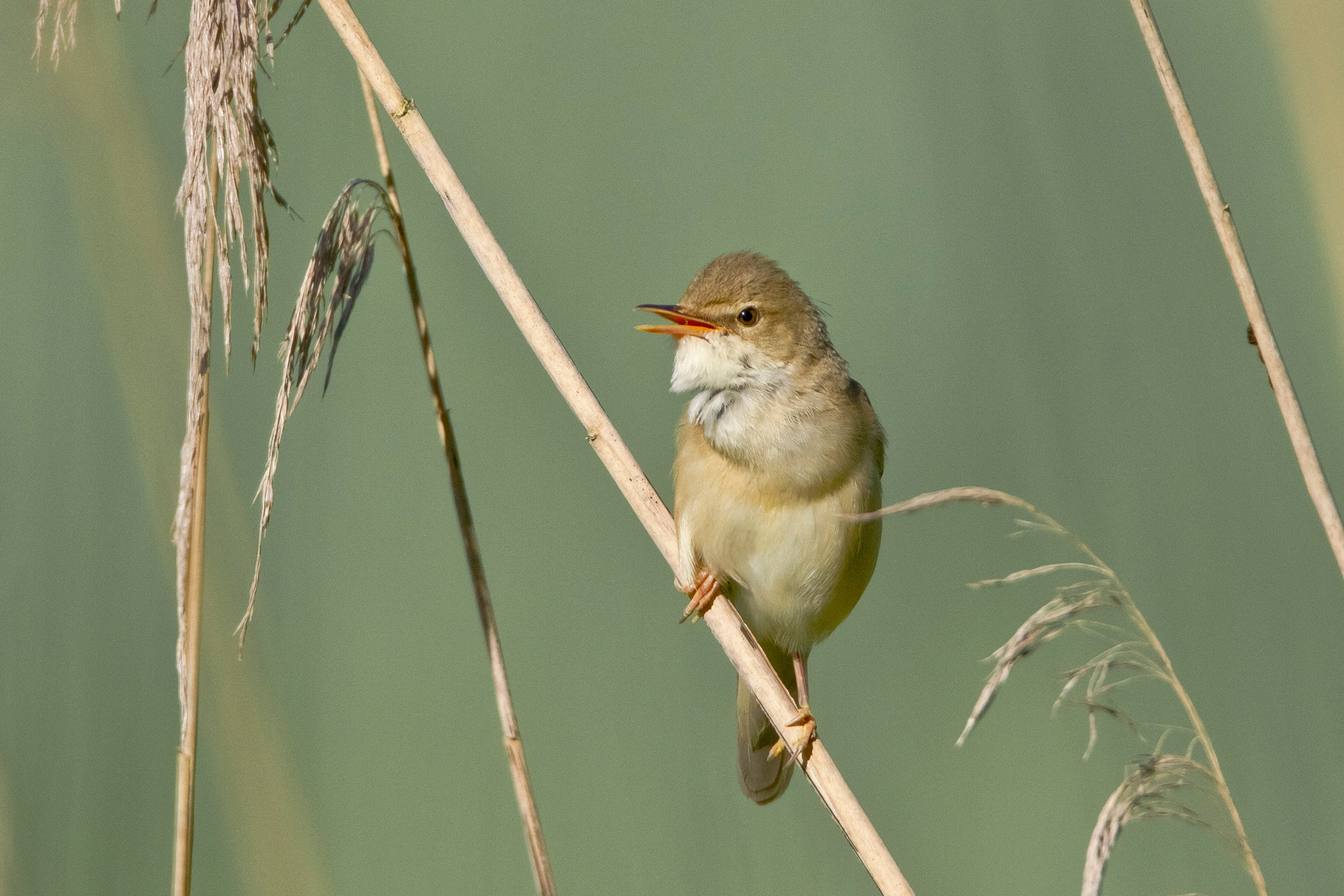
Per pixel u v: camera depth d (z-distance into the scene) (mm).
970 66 9453
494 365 9641
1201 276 9016
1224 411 8703
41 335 7715
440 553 9016
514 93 10383
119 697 7301
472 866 7992
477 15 10359
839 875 7824
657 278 10430
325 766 8016
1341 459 8398
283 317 8828
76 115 7660
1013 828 8305
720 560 6820
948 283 9594
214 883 7270
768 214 10797
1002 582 4438
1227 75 9398
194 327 5059
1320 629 7863
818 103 10969
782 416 6766
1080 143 9172
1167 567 8086
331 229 5316
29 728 7020
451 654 8664
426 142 5613
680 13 10953
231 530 8008
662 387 10039
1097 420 8648
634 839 7973
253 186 5035
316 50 9570
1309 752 7539
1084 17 9383
